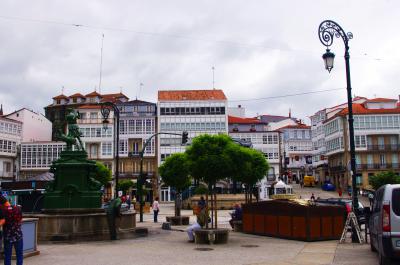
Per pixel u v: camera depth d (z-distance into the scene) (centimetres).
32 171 7112
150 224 2686
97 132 7400
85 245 1445
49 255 1216
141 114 7438
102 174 4350
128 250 1323
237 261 1109
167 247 1401
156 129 7406
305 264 1059
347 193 6331
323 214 1608
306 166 9175
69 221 1562
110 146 7375
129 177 7262
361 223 2066
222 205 4647
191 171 1562
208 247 1401
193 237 1566
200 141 1572
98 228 1625
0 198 930
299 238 1596
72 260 1124
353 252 1265
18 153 7162
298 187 7906
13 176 6650
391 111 7006
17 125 7238
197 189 4922
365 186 6881
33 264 1059
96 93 8681
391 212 940
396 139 7006
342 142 7100
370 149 6962
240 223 2000
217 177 1547
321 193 6544
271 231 1739
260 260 1126
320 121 8469
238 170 1570
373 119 7012
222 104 7419
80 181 1702
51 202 1678
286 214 1664
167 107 7381
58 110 8562
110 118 7425
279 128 9806
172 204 6391
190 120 7375
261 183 7538
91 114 7606
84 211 1652
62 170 1698
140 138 7369
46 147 7144
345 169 7025
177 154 2723
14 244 937
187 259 1144
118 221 1697
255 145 7969
